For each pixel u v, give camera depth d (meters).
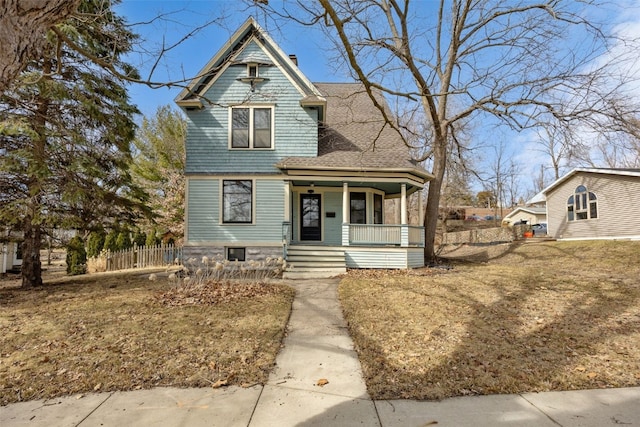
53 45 6.65
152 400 3.50
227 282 9.16
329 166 12.79
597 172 18.72
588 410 3.21
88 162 9.56
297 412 3.26
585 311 6.43
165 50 4.10
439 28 14.03
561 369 4.05
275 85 13.55
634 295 7.68
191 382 3.88
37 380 3.91
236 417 3.18
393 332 5.42
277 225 13.21
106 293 8.44
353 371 4.16
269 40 13.49
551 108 10.77
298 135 13.52
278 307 6.90
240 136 13.45
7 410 3.35
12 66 2.11
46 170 8.77
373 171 13.08
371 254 12.77
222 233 13.15
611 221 18.08
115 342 4.98
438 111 14.70
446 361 4.28
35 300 7.84
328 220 15.02
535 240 21.30
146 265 16.86
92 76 9.82
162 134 24.09
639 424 2.98
